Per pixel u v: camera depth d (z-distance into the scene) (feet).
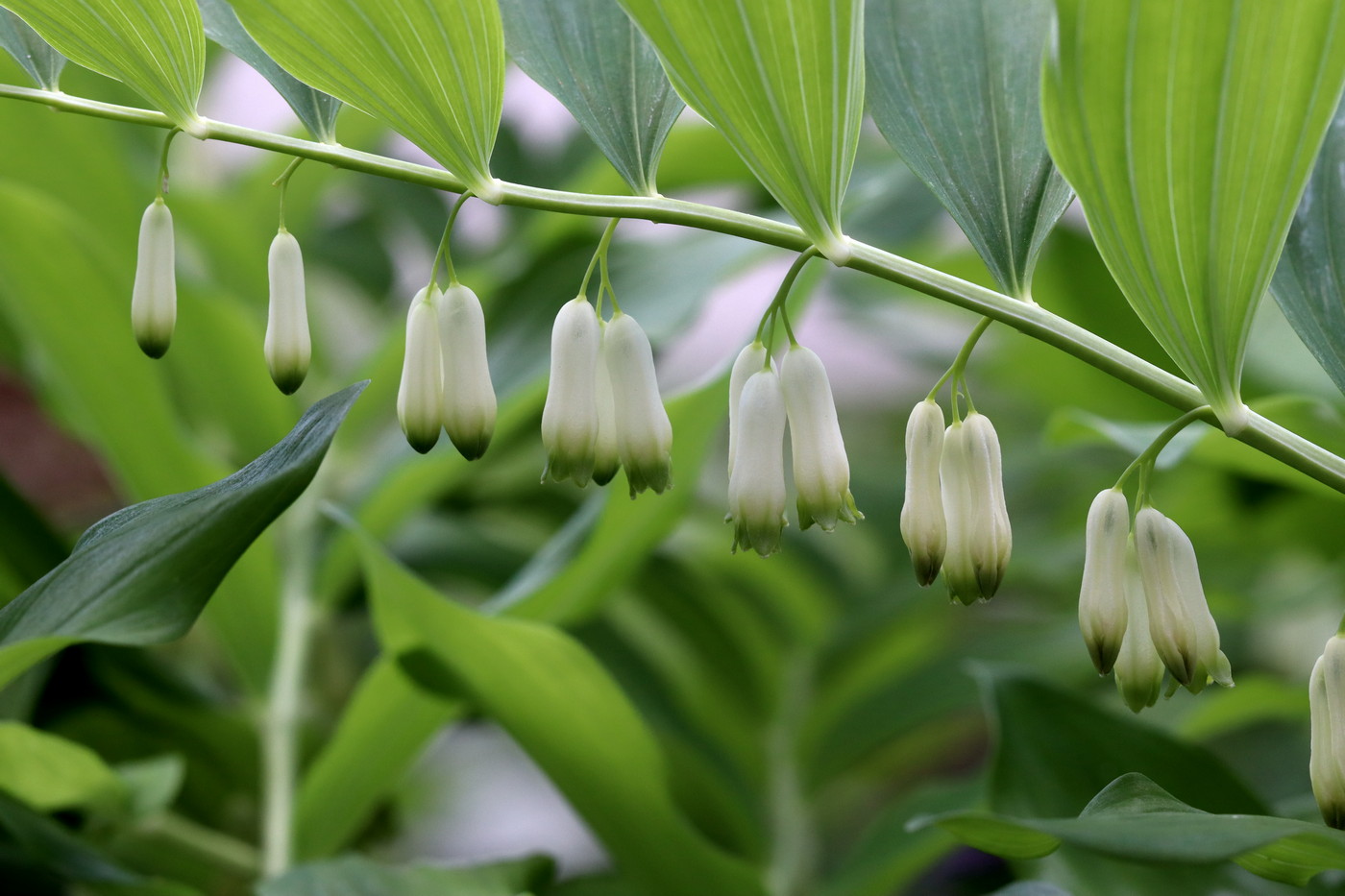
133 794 1.70
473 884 1.61
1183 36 1.32
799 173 1.39
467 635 1.59
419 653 1.64
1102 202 1.37
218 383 1.99
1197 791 1.59
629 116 1.43
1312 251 1.45
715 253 1.99
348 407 1.37
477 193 1.41
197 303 1.85
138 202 2.04
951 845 1.77
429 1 1.37
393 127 1.41
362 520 1.91
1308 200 1.46
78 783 1.65
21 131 1.92
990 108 1.44
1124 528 1.39
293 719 1.82
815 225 1.40
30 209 1.70
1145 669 1.40
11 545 1.69
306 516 2.03
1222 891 1.58
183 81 1.42
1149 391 1.40
